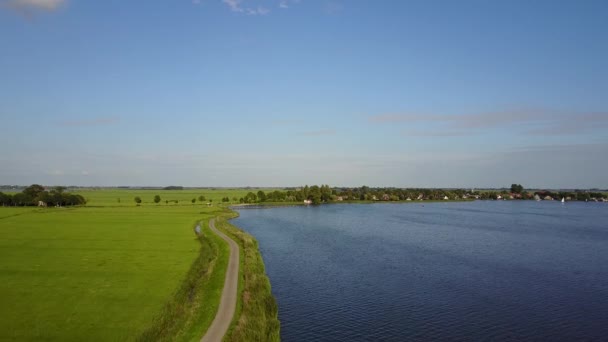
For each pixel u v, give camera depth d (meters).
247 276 62.22
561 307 54.66
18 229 116.75
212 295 52.41
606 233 127.94
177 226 128.50
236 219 169.25
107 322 42.47
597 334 45.97
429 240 112.00
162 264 70.75
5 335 38.88
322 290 61.81
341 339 43.78
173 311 45.03
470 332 46.25
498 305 55.41
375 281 67.19
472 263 81.62
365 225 148.12
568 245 104.56
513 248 99.69
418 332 46.00
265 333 41.81
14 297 51.09
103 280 59.50
